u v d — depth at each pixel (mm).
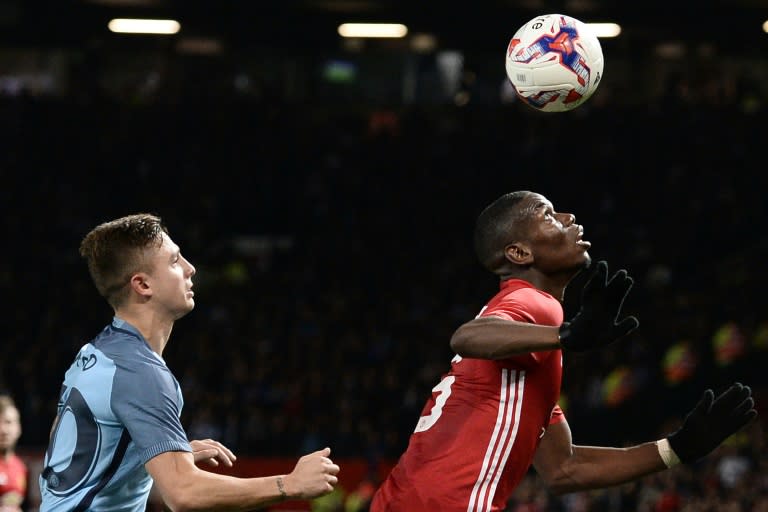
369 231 92375
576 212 93312
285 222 96562
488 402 14234
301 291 83188
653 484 51281
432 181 96375
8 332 78688
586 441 63625
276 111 103312
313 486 13328
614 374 65438
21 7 95938
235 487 13328
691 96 104438
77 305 80000
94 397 13789
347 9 94000
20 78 110250
